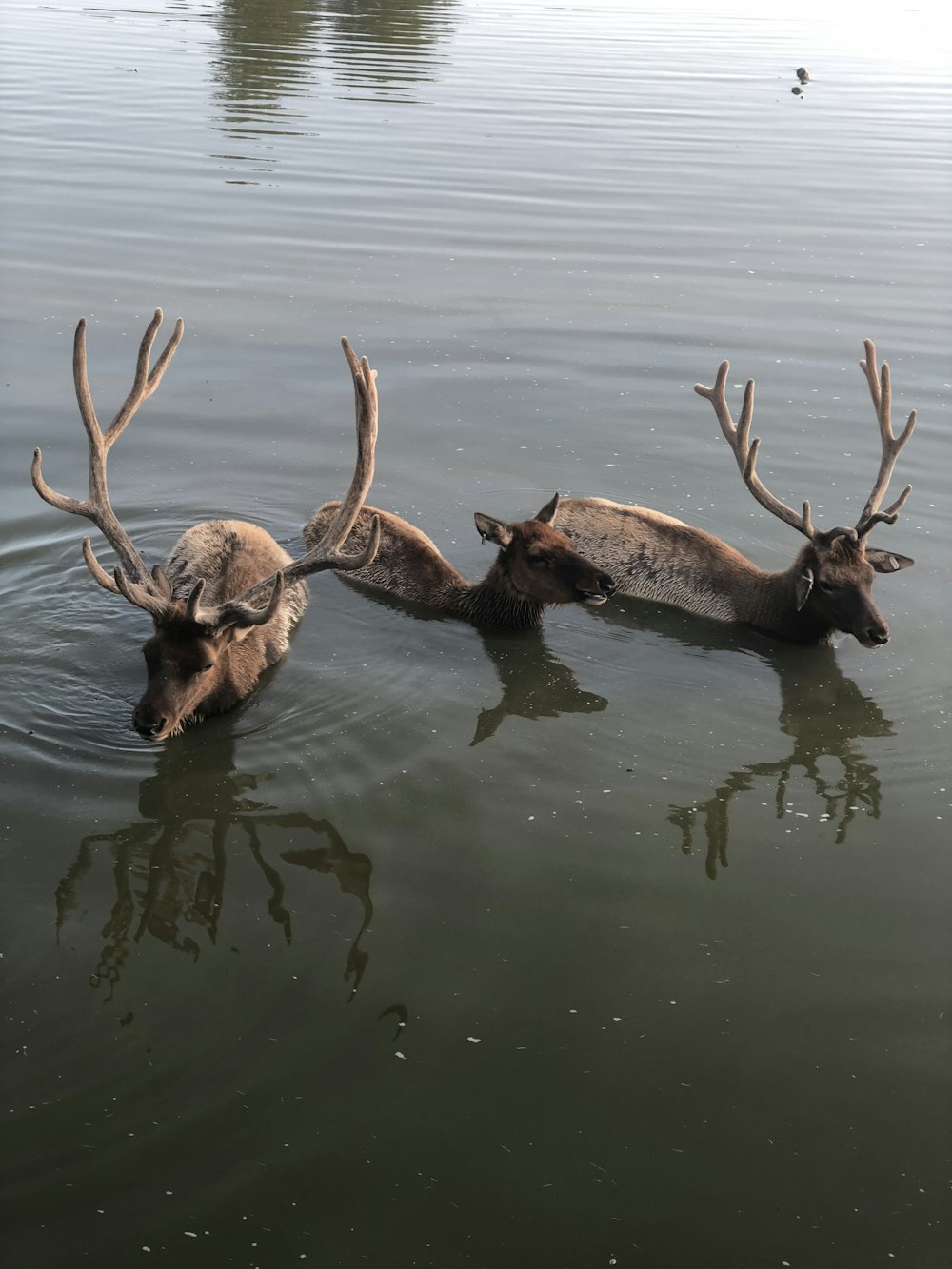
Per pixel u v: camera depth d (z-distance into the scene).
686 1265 3.80
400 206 16.69
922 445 10.66
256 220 15.80
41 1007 4.70
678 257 15.20
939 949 5.21
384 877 5.57
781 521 9.48
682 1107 4.38
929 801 6.33
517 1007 4.80
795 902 5.50
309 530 8.87
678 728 6.98
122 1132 4.15
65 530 8.73
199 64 25.66
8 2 32.94
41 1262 3.71
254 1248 3.79
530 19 35.44
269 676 7.30
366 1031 4.65
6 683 6.94
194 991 4.82
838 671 7.71
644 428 10.88
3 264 13.85
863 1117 4.36
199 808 6.03
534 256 15.02
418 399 11.22
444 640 8.01
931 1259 3.85
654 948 5.17
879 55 31.88
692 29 35.34
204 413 10.73
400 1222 3.89
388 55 27.95
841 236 16.25
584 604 8.61
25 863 5.57
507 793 6.26
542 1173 4.09
